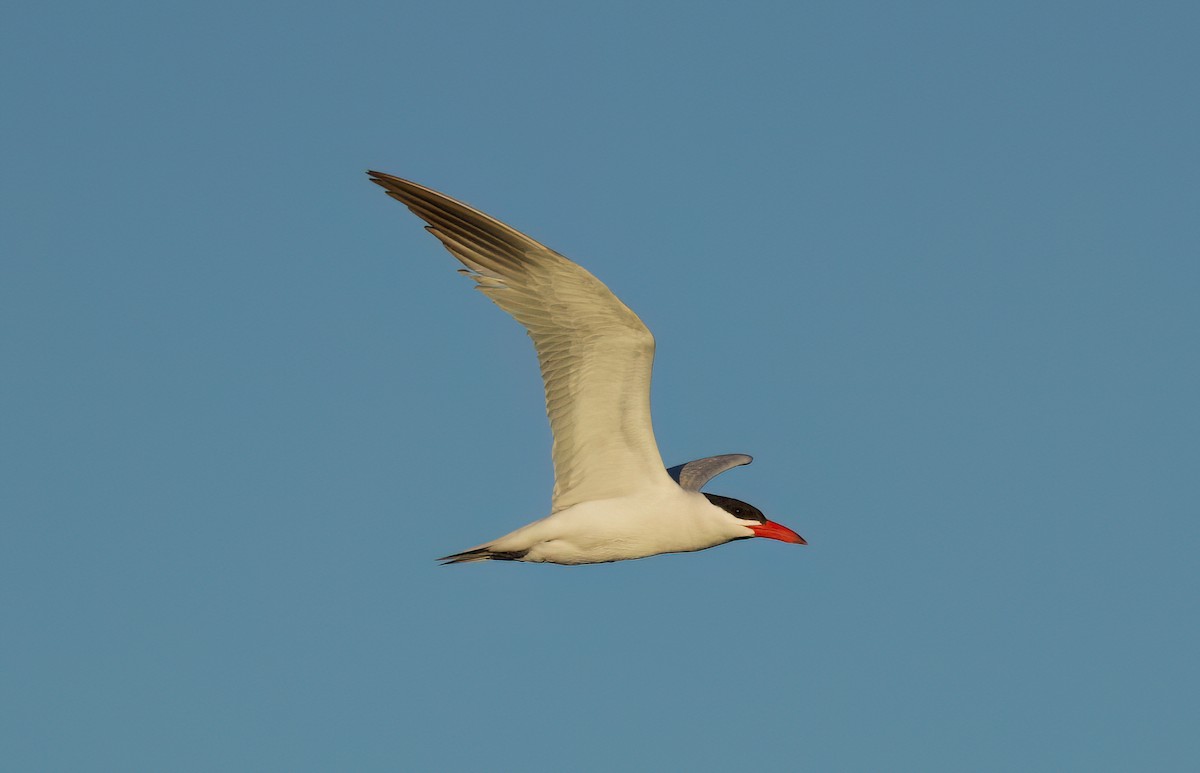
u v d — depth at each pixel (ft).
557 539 50.67
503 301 47.75
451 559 51.16
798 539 54.60
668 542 51.55
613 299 46.24
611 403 49.14
